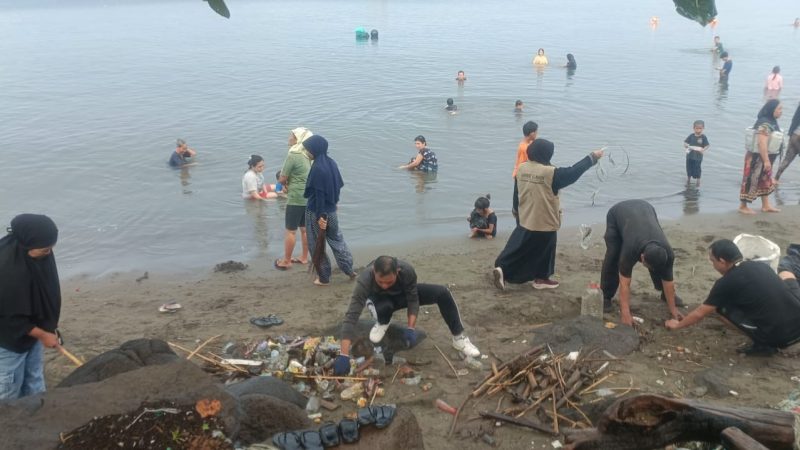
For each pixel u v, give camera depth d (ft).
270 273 31.32
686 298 25.12
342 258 28.81
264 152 54.95
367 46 134.00
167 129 63.72
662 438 12.27
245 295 27.89
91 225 38.99
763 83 82.43
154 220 39.65
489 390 18.34
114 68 110.73
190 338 22.68
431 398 18.02
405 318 23.70
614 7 249.14
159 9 344.28
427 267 30.40
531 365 18.93
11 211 41.63
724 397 17.71
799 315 19.31
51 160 53.57
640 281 27.27
